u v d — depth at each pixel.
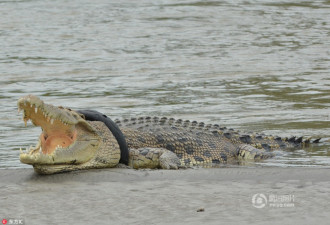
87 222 29.31
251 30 122.31
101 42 110.06
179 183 36.19
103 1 156.38
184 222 29.11
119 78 81.88
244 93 72.06
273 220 29.17
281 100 68.06
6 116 60.56
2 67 88.88
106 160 40.31
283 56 98.31
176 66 90.44
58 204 32.03
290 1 157.75
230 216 29.83
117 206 31.56
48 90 74.38
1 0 153.25
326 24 129.38
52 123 37.75
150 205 31.64
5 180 37.41
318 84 77.12
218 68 88.88
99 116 41.47
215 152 47.88
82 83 78.62
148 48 105.19
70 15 136.50
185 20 132.12
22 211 30.95
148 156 43.12
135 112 62.12
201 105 65.62
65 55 98.62
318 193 33.31
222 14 138.75
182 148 47.22
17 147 48.50
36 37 113.19
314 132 53.97
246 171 38.66
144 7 148.25
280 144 50.28
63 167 38.50
